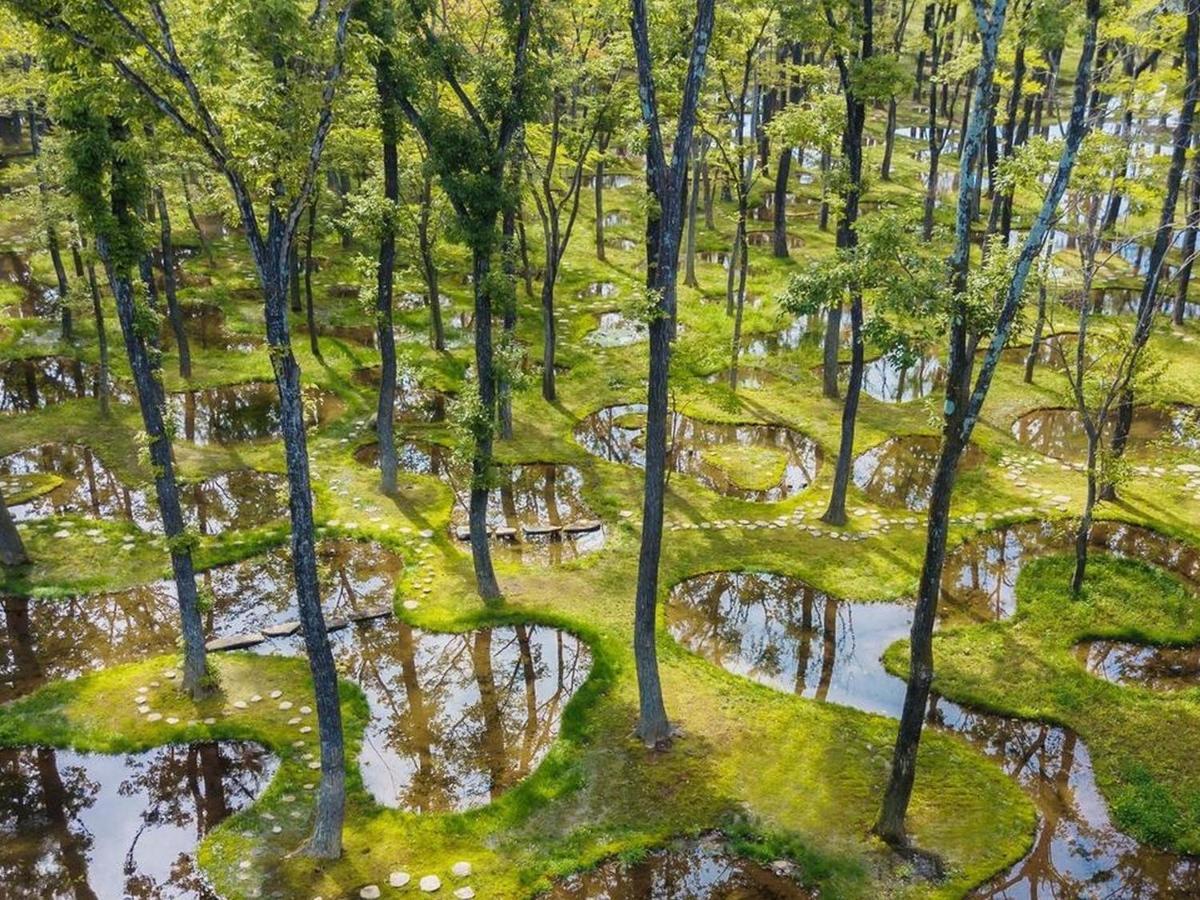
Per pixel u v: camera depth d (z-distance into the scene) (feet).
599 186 144.77
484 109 57.62
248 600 65.10
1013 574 67.05
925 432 90.74
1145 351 63.62
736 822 44.60
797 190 189.57
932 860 42.32
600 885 41.39
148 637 60.80
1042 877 41.96
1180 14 79.25
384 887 41.06
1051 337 111.14
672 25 80.53
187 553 52.37
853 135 70.95
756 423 93.97
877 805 45.75
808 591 65.92
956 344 37.76
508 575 67.31
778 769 48.32
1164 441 84.07
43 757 49.98
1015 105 110.83
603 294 133.80
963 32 142.92
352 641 60.64
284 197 38.83
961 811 45.55
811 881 41.24
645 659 49.32
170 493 51.70
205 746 50.83
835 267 42.91
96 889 41.52
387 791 47.83
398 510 76.74
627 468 84.53
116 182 47.80
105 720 52.31
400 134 68.44
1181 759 49.03
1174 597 63.21
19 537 68.54
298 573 40.45
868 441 88.74
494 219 59.16
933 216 147.84
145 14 38.91
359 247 150.61
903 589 65.41
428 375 103.14
